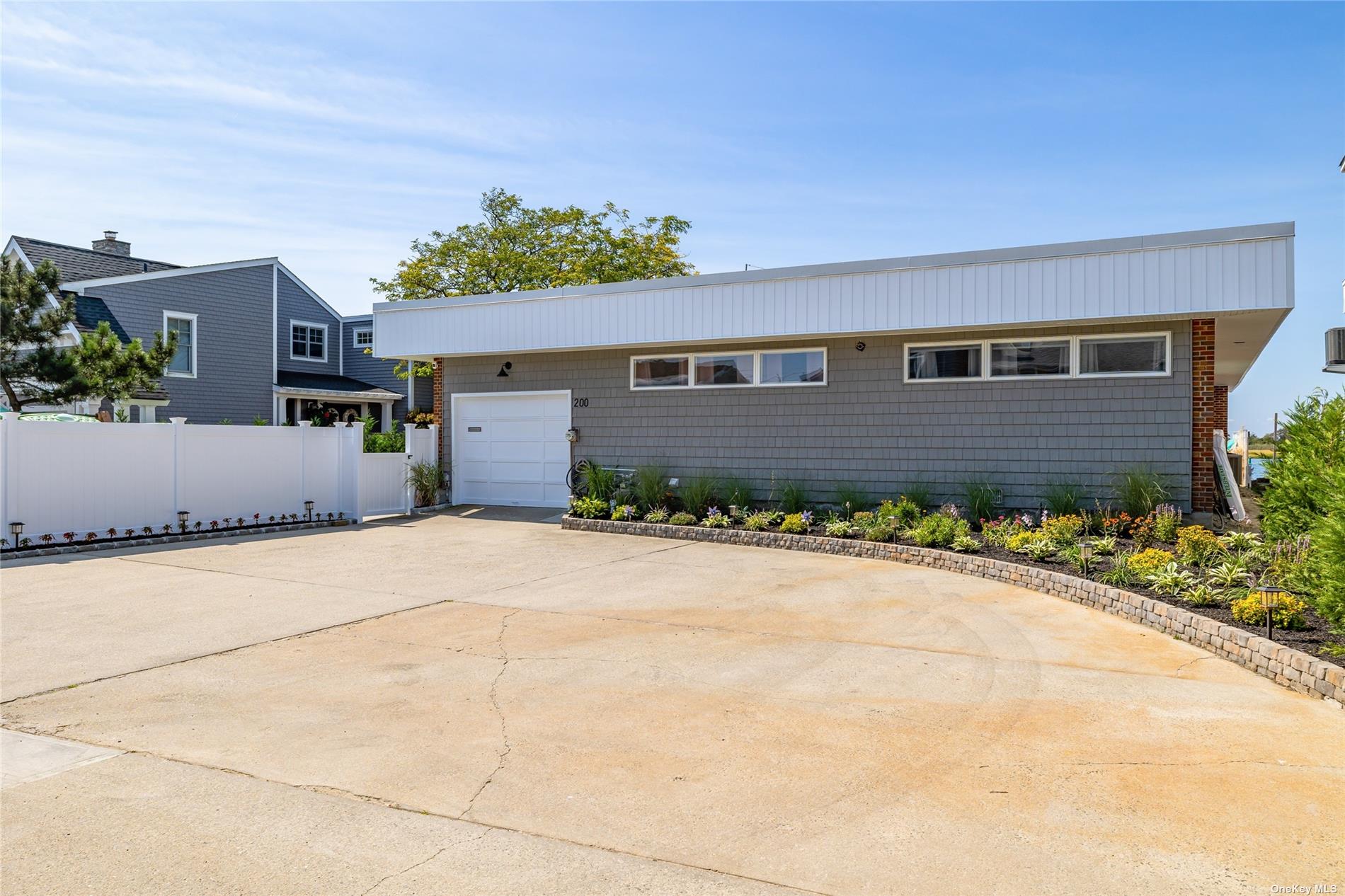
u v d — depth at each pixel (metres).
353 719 4.98
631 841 3.52
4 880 3.15
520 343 15.62
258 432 13.83
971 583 9.33
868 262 12.64
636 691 5.53
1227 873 3.24
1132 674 5.89
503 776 4.16
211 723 4.92
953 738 4.68
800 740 4.67
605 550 11.81
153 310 24.16
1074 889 3.13
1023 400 12.55
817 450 13.93
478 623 7.47
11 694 5.43
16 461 10.98
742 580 9.55
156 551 11.62
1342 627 5.83
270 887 3.12
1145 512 11.32
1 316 16.77
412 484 16.36
